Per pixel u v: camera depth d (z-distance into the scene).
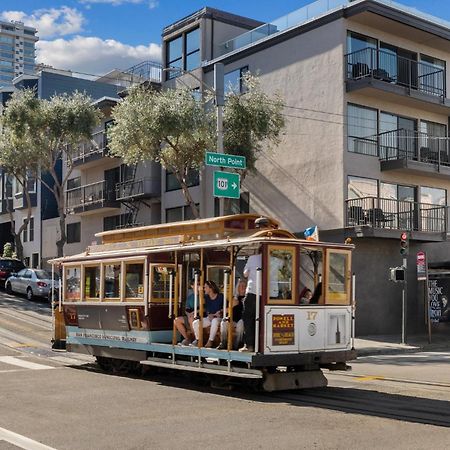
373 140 26.75
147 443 7.62
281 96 27.89
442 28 28.19
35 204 48.84
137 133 23.69
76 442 7.68
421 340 24.47
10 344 19.64
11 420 8.98
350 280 12.17
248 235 12.02
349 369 12.09
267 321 10.91
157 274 13.47
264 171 28.64
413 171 27.19
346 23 26.12
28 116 32.22
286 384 11.31
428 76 29.45
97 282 15.00
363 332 25.53
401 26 27.09
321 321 11.62
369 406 10.17
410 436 7.95
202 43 31.92
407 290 27.08
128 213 38.06
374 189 26.56
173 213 33.53
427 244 28.09
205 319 12.23
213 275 13.38
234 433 8.13
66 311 16.05
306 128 26.97
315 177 26.44
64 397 10.98
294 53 27.69
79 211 41.12
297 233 27.03
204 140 23.56
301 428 8.44
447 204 29.53
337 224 25.39
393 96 26.84
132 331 13.78
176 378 13.60
